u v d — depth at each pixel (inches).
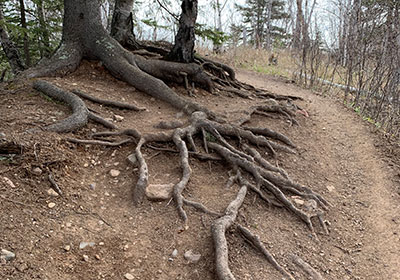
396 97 325.4
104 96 251.9
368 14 396.5
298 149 242.8
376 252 161.3
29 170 153.1
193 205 161.8
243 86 365.4
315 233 168.1
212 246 138.9
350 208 193.5
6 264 110.6
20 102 217.8
